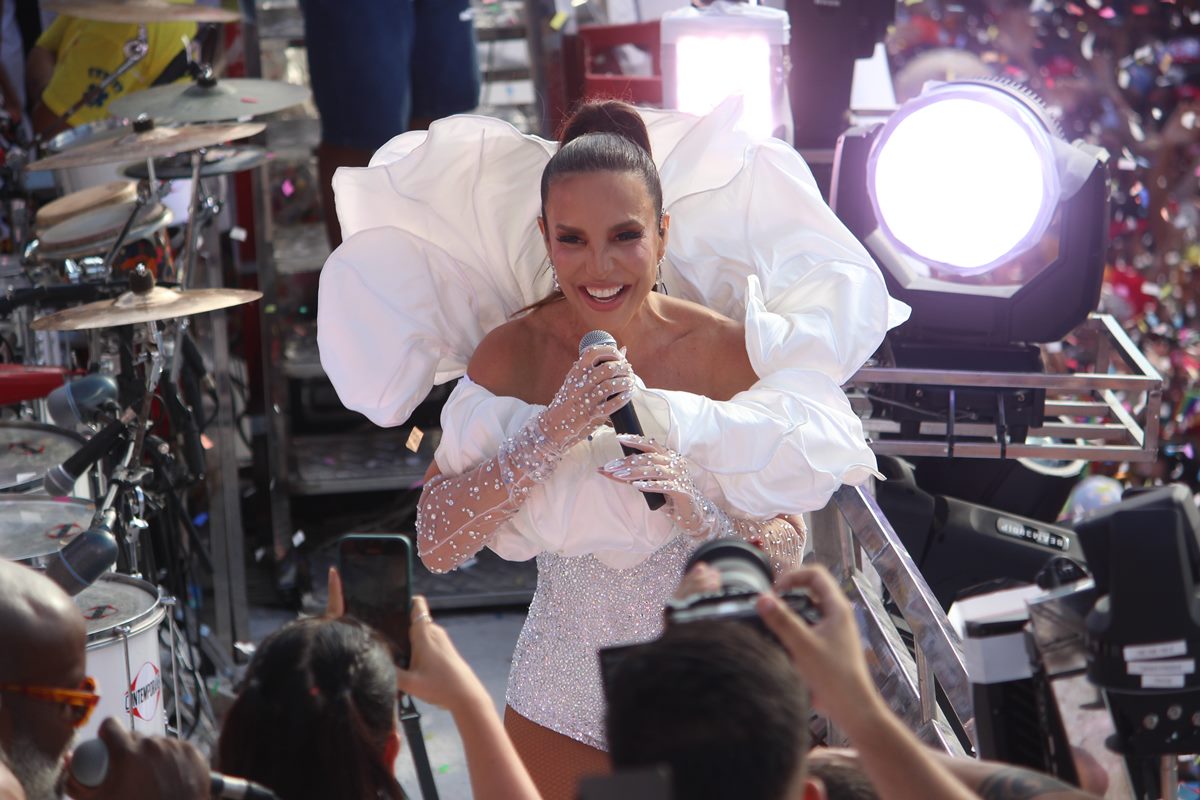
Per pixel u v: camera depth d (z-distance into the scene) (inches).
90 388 311.3
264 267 424.8
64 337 450.9
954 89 256.5
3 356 424.8
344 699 120.6
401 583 134.1
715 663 97.0
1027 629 128.7
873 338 199.0
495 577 409.4
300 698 120.2
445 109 439.2
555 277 192.2
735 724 94.4
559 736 195.5
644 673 97.7
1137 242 501.7
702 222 211.5
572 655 194.2
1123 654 119.7
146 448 312.8
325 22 405.4
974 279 414.6
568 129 201.0
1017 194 254.8
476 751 129.3
